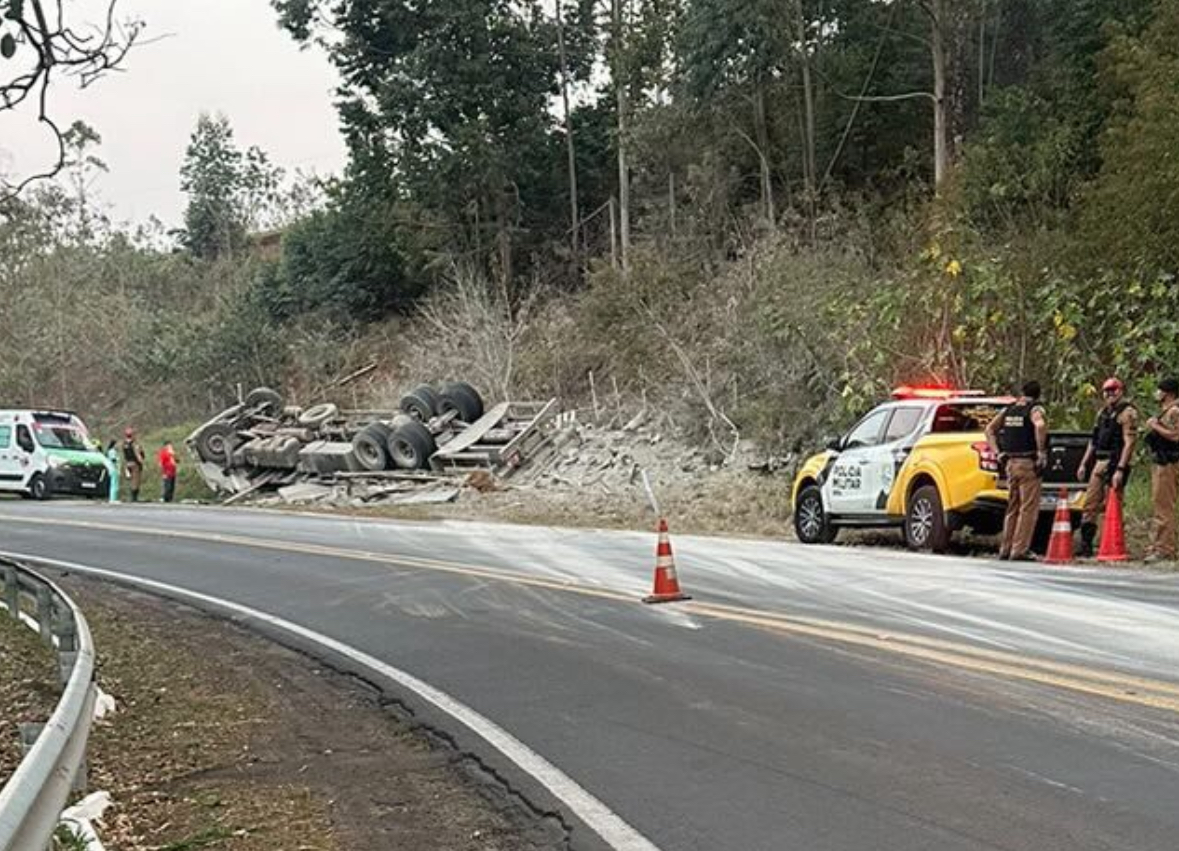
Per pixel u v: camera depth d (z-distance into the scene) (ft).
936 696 24.58
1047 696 23.98
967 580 39.83
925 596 36.99
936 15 108.47
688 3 125.39
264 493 104.78
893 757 20.76
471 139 138.92
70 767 16.83
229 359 160.76
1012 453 45.44
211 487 109.19
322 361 153.48
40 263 190.39
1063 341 64.08
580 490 86.79
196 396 168.14
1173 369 60.08
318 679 31.94
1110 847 16.15
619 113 139.54
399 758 23.77
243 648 37.37
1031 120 96.27
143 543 68.39
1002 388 67.97
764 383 87.35
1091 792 18.34
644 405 98.68
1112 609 33.09
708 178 124.77
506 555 54.60
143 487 124.26
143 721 28.68
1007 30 131.44
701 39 122.83
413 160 142.82
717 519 73.56
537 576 46.85
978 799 18.34
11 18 29.27
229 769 23.91
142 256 225.56
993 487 47.01
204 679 33.24
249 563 57.21
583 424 100.17
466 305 125.59
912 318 73.10
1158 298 60.49
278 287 166.71
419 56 138.82
